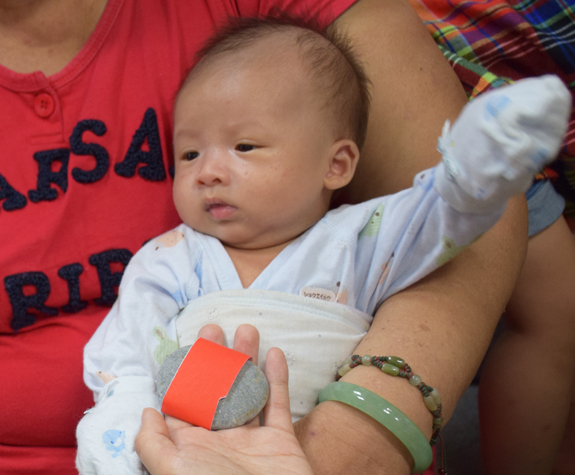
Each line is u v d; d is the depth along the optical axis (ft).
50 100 3.41
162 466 2.15
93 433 2.52
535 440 4.50
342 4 3.60
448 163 2.33
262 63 3.20
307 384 2.90
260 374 2.54
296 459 2.26
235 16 3.67
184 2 3.67
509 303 4.47
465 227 2.67
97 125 3.43
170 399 2.47
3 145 3.39
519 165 2.08
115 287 3.49
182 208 3.27
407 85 3.48
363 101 3.43
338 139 3.31
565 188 4.75
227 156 3.12
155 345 2.97
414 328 2.81
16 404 3.35
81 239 3.41
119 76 3.53
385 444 2.49
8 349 3.44
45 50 3.48
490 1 4.51
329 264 3.11
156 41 3.61
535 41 4.34
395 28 3.59
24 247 3.31
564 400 4.42
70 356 3.39
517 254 3.16
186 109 3.25
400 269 3.08
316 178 3.22
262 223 3.13
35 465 3.36
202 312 3.00
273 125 3.10
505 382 4.50
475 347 2.86
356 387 2.55
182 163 3.33
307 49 3.31
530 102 1.96
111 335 2.98
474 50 4.50
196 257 3.24
